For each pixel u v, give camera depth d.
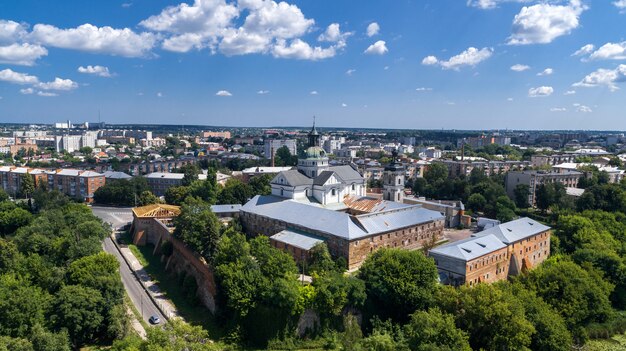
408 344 78.69
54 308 89.44
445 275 109.62
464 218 175.88
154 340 66.06
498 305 82.56
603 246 132.25
